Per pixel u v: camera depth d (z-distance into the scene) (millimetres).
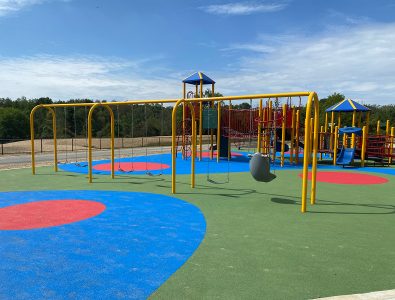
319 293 2756
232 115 15531
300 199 6578
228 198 6617
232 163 13664
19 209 5691
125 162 13797
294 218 5141
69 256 3574
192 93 15875
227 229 4551
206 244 3951
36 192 7195
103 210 5625
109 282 2965
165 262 3410
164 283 2943
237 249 3787
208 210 5629
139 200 6410
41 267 3291
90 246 3881
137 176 9609
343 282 2967
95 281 2986
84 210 5621
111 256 3574
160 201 6324
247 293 2754
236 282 2957
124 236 4250
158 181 8711
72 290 2820
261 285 2900
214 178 9367
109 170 10922
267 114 13727
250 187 7926
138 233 4375
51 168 11273
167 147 26656
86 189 7543
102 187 7797
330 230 4527
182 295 2727
